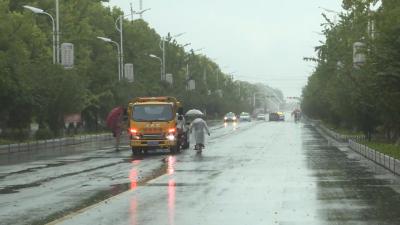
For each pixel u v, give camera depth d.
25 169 23.38
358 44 29.58
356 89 33.84
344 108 40.53
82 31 59.75
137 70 72.50
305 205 13.45
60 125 46.09
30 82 40.16
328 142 41.78
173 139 31.11
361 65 31.25
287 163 24.75
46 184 18.09
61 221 11.58
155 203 13.84
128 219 11.77
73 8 64.00
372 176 19.62
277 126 82.88
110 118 37.50
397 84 20.50
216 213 12.44
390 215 12.06
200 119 32.03
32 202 14.26
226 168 22.66
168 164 24.80
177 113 32.91
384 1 23.56
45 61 45.06
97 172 21.77
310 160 26.30
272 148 35.16
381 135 38.09
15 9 58.12
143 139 31.16
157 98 32.53
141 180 18.86
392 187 16.67
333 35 44.06
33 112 40.44
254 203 13.80
